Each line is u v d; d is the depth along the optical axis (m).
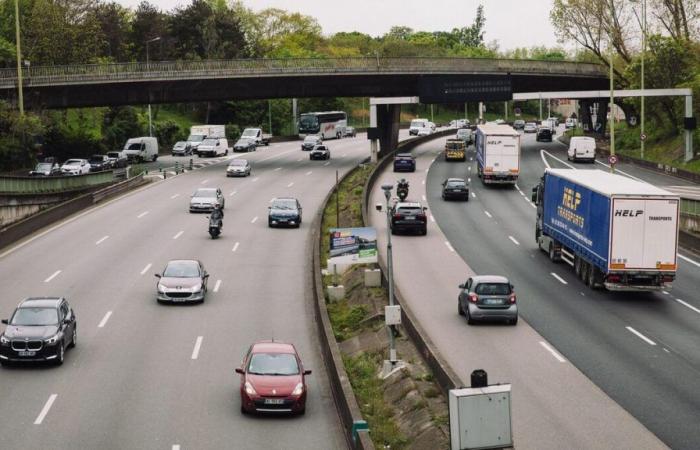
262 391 27.03
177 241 57.25
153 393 29.30
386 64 98.81
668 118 110.19
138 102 95.62
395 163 91.44
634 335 34.69
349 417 25.44
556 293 42.06
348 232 39.38
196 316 39.38
